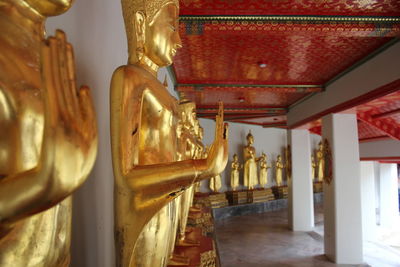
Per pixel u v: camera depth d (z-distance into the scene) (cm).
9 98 79
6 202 69
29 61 86
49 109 70
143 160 161
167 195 138
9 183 71
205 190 1305
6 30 84
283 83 765
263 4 404
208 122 1319
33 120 84
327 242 742
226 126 156
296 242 884
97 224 180
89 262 165
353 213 689
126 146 137
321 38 501
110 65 217
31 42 89
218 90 768
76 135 72
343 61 611
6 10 85
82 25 160
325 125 754
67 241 103
